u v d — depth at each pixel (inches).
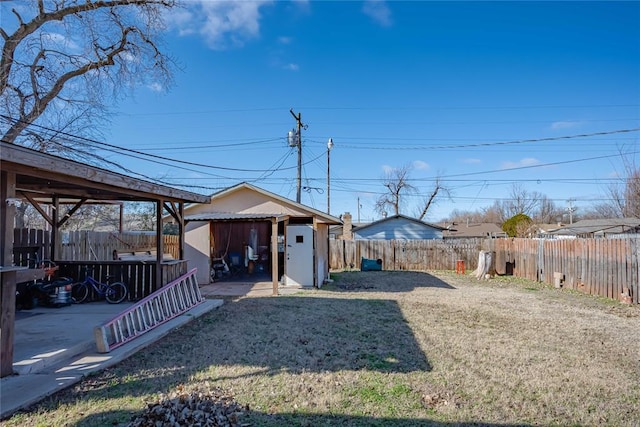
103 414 121.1
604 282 391.5
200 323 254.4
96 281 301.1
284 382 153.4
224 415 117.8
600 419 127.0
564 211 2017.7
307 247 463.5
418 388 149.8
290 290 429.4
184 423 109.4
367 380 157.3
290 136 772.6
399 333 235.3
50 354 163.6
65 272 308.0
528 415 128.7
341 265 760.3
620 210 883.4
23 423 114.3
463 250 712.4
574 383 157.9
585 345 215.5
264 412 126.7
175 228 774.5
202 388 144.0
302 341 213.8
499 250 648.4
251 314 286.8
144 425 108.7
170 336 220.2
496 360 186.5
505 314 300.5
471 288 461.7
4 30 444.1
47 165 141.1
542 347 210.2
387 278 575.8
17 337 192.1
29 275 154.9
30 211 595.2
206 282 473.1
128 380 151.3
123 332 209.5
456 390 148.6
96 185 189.6
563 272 470.0
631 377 166.2
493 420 124.4
